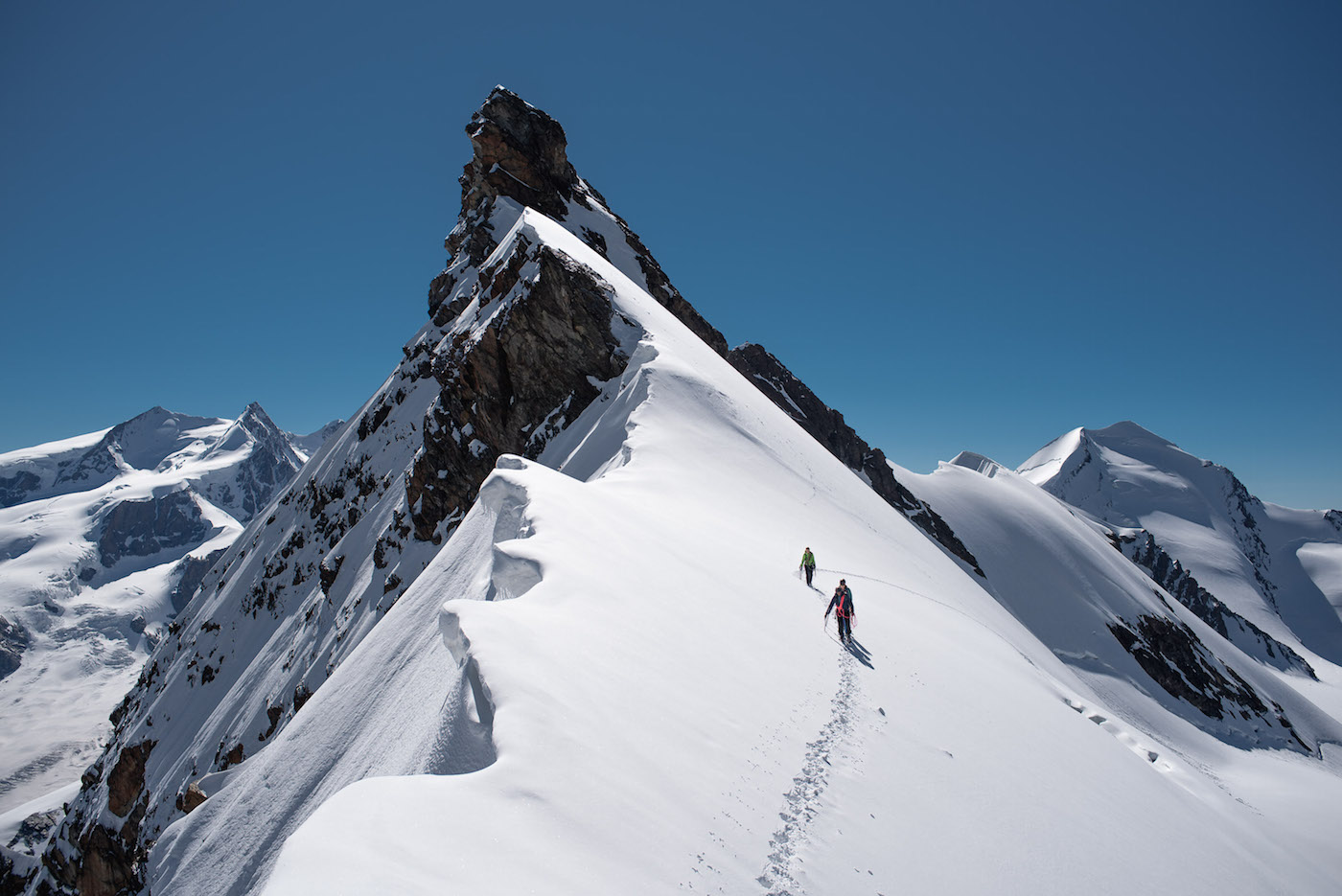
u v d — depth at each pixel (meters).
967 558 108.12
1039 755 16.94
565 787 8.84
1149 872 13.62
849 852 10.25
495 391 52.81
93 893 64.50
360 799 7.75
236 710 63.31
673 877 8.29
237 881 17.97
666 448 36.56
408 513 58.62
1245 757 81.56
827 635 19.66
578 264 55.03
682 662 13.91
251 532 97.94
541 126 86.75
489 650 11.17
